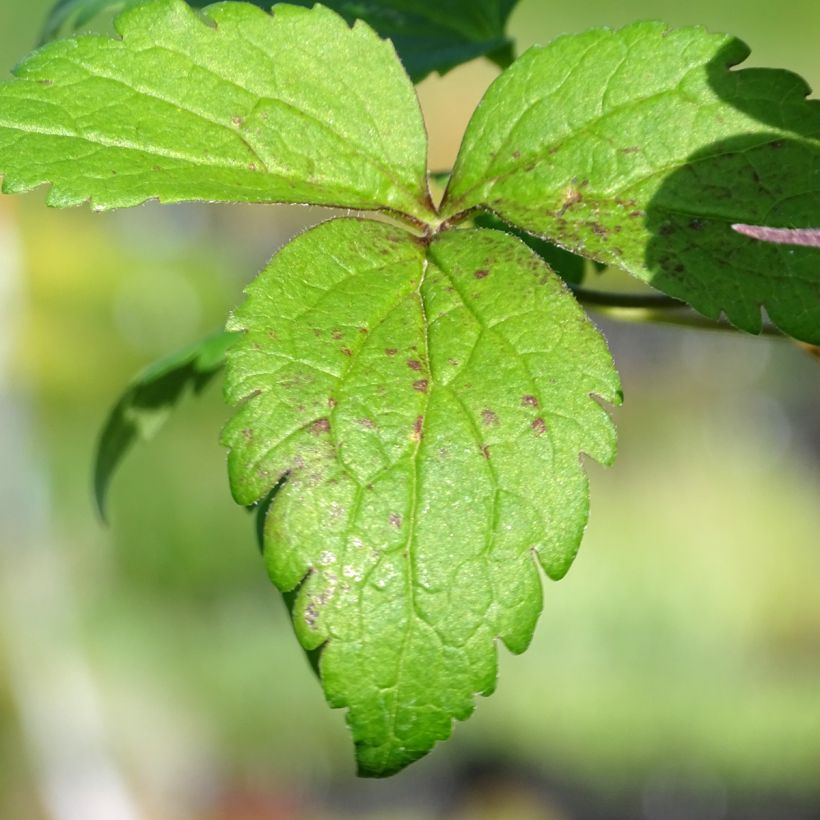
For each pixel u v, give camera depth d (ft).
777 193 0.90
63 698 3.01
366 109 0.93
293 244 0.89
